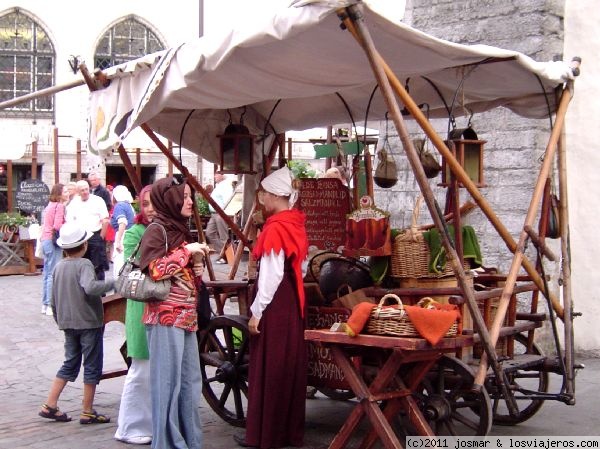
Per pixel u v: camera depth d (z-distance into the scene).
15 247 16.67
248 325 5.82
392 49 4.96
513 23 8.30
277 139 7.49
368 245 5.48
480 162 5.68
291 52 5.05
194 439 5.43
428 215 8.88
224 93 5.93
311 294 5.95
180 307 5.29
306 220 6.50
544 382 6.22
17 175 26.28
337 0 4.20
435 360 5.12
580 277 8.55
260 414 5.67
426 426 5.04
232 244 10.43
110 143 5.57
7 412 6.88
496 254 8.29
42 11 27.08
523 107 6.50
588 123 8.48
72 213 11.41
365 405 4.95
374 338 4.79
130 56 28.05
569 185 8.55
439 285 5.36
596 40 8.39
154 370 5.30
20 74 27.16
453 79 5.94
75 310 6.37
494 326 5.05
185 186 5.31
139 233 5.93
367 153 6.30
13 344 9.90
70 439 6.06
